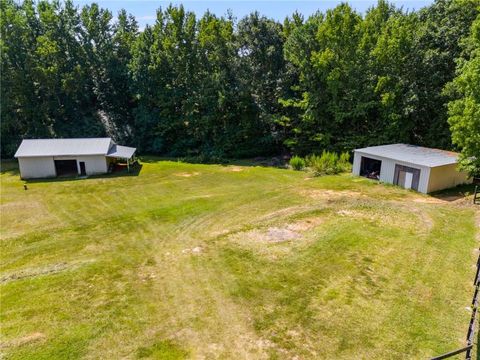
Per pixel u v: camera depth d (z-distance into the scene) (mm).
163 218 19875
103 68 42906
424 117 31031
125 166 33656
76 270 13961
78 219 20156
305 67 34562
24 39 38594
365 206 19938
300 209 20047
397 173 24359
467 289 11305
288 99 36844
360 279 12266
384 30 31844
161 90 39938
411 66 30578
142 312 10961
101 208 22031
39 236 17750
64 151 30672
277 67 38750
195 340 9602
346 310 10570
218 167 34031
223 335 9758
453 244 14625
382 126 32125
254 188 25672
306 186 25438
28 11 40562
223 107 38719
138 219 19859
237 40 38781
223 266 13766
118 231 18219
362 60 32250
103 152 30797
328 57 32281
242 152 39375
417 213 18531
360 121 33906
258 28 38250
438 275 12242
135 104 44594
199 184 27453
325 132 34875
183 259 14594
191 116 38781
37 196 24938
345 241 15391
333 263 13516
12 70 37500
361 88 32500
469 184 24391
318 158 31781
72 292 12281
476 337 9070
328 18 32531
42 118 39969
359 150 27234
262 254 14594
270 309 10836
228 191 25047
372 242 15172
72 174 31172
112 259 14930
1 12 36781
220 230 17641
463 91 21531
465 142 19859
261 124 39906
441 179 22984
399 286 11695
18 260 15086
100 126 41688
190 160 37312
